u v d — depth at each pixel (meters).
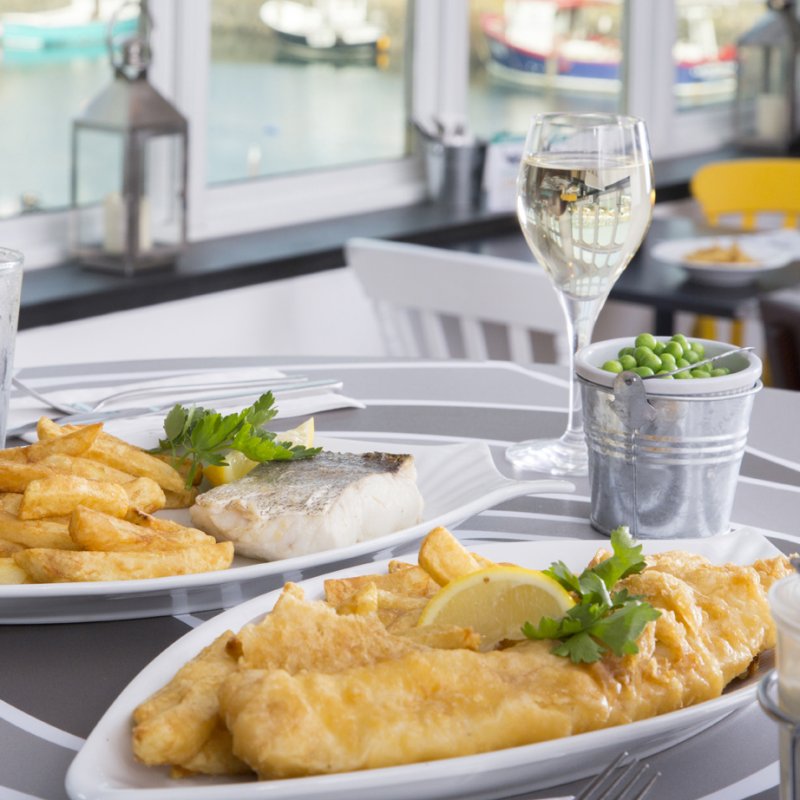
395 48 4.05
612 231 1.21
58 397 1.38
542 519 1.12
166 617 0.93
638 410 1.01
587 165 1.19
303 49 3.79
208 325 3.43
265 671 0.67
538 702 0.67
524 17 4.44
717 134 5.30
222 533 1.00
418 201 4.13
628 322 4.58
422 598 0.83
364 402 1.48
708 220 4.23
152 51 3.32
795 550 1.04
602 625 0.71
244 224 3.65
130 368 1.63
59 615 0.90
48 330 3.05
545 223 1.22
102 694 0.80
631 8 4.78
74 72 3.22
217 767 0.66
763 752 0.73
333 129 3.93
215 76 3.57
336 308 3.75
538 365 1.67
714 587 0.82
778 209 4.20
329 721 0.64
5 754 0.73
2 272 1.03
